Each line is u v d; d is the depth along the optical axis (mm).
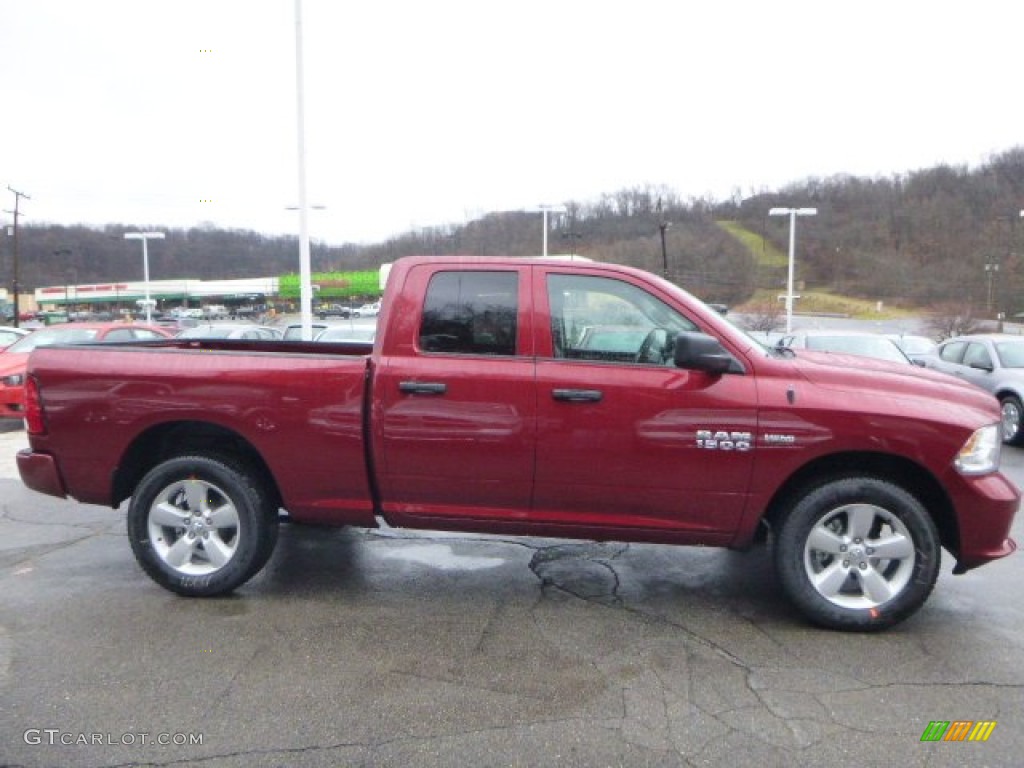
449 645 3766
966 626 4012
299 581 4660
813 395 3822
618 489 3984
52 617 4082
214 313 80000
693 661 3605
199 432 4500
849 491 3840
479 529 4207
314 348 5996
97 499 4457
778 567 3971
